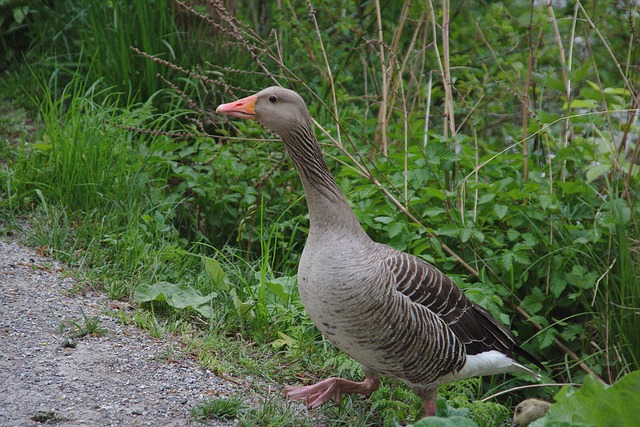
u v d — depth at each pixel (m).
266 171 9.56
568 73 9.25
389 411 7.00
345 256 6.20
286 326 8.10
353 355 6.54
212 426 6.15
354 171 8.92
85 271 8.41
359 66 12.80
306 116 6.48
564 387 5.45
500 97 11.19
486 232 9.06
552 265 8.60
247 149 10.00
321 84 12.09
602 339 8.20
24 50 13.42
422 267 6.59
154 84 11.21
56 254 8.55
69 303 7.72
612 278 8.31
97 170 9.49
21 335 7.00
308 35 11.62
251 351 7.64
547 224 8.89
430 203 9.15
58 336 7.11
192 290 8.10
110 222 9.08
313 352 7.74
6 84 12.67
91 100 10.41
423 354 6.46
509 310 8.73
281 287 8.02
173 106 11.21
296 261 9.16
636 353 7.93
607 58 12.26
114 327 7.46
